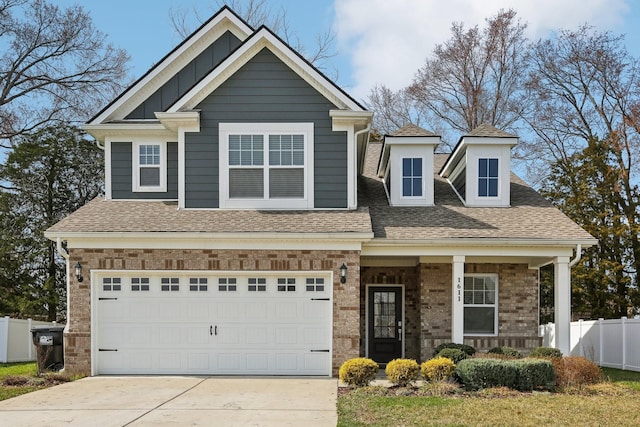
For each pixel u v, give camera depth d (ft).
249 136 53.52
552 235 51.21
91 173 101.14
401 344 60.13
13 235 94.17
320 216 51.42
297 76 53.62
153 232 48.37
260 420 32.68
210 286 49.62
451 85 117.29
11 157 96.58
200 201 53.42
